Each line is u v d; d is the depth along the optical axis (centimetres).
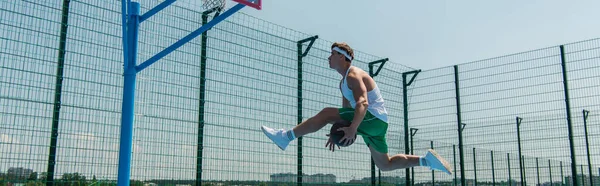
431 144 1123
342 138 424
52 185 638
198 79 784
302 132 451
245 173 808
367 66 1059
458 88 1112
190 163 750
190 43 788
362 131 461
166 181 719
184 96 763
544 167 1241
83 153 666
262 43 879
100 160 680
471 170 1106
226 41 830
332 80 979
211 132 781
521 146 1013
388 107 1085
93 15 712
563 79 984
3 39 632
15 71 634
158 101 732
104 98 699
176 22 781
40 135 638
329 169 938
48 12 675
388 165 514
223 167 784
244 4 537
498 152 1159
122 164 517
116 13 737
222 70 815
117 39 730
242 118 821
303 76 929
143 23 739
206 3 765
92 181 668
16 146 618
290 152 880
